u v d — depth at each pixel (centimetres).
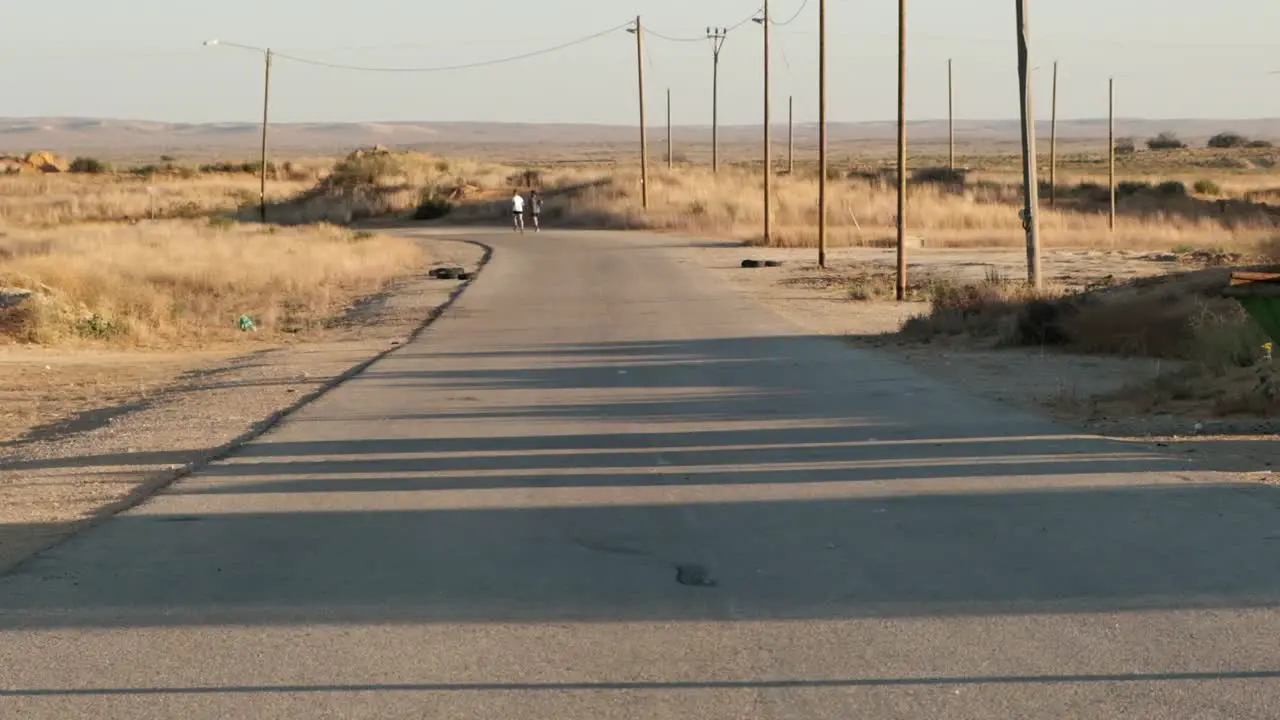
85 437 2273
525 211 12725
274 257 6988
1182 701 884
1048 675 942
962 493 1579
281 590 1208
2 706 912
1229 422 1992
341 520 1500
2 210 12750
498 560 1306
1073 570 1230
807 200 11425
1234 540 1327
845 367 2886
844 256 7462
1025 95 4453
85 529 1478
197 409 2547
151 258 6550
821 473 1722
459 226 12375
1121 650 995
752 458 1838
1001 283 4384
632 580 1223
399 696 920
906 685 926
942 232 9475
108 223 11344
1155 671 946
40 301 4394
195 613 1137
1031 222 4456
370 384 2767
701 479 1697
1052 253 7512
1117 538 1347
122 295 4975
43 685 955
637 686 934
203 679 963
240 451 1967
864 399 2389
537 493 1628
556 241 9244
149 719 882
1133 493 1554
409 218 13462
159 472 1848
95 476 1839
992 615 1094
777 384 2622
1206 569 1223
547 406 2389
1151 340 2994
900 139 4909
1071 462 1752
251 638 1062
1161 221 10131
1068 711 869
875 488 1619
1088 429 2006
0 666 1000
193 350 4150
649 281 5775
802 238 8506
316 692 930
